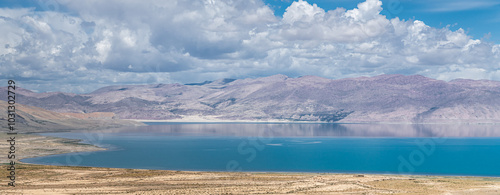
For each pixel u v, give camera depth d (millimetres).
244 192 65375
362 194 64250
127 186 69812
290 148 182250
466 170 116688
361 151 172250
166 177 79750
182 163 123062
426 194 64500
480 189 69000
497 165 128375
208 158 137500
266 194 64062
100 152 144125
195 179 77938
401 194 64438
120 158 128875
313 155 153500
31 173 81812
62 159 119688
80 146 157250
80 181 74000
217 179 78062
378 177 82312
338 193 64938
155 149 164375
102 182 73438
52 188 66875
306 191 66375
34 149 138625
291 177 81000
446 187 70500
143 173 84812
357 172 109750
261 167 117250
